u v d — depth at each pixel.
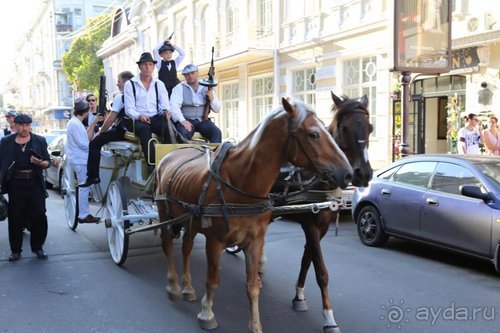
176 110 6.99
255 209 4.18
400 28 10.12
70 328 4.77
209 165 4.45
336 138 4.76
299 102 4.00
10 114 12.12
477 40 11.66
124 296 5.64
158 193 5.49
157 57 8.33
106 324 4.86
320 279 4.66
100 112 8.67
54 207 12.03
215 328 4.73
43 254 7.24
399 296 5.63
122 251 6.59
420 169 7.51
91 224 9.77
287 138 3.96
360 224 8.30
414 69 10.35
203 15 25.66
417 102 14.20
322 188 4.85
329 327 4.53
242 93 22.33
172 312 5.17
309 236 4.82
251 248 4.32
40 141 7.20
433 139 14.41
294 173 4.90
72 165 8.45
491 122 10.79
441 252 7.67
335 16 16.69
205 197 4.32
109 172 7.67
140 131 6.60
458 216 6.58
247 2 20.48
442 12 10.39
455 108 13.03
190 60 25.22
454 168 6.99
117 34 39.03
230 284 6.13
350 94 16.47
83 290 5.85
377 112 15.10
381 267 6.80
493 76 11.77
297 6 18.53
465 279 6.27
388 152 14.66
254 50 19.30
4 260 7.18
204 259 7.25
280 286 6.01
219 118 25.09
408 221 7.36
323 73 17.25
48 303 5.43
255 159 4.11
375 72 15.38
